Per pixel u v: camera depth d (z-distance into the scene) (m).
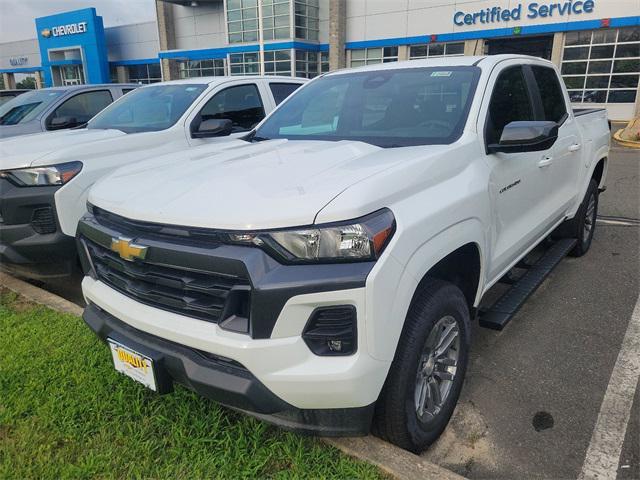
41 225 4.24
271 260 2.00
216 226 2.06
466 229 2.57
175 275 2.21
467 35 22.62
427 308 2.35
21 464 2.40
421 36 23.84
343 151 2.82
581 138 4.67
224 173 2.53
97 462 2.40
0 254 4.32
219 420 2.66
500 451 2.61
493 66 3.38
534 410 2.92
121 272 2.50
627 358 3.43
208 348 2.08
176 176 2.62
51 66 39.72
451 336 2.62
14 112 7.64
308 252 1.98
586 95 21.06
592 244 5.82
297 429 2.16
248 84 6.21
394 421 2.31
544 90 4.12
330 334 2.00
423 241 2.22
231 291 2.04
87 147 4.59
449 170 2.62
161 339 2.26
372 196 2.10
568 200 4.51
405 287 2.10
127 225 2.39
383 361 2.06
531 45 22.98
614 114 20.66
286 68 26.94
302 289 1.95
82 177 4.36
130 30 36.31
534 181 3.59
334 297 1.96
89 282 2.74
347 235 1.98
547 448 2.62
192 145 5.37
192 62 32.75
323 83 3.98
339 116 3.51
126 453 2.46
